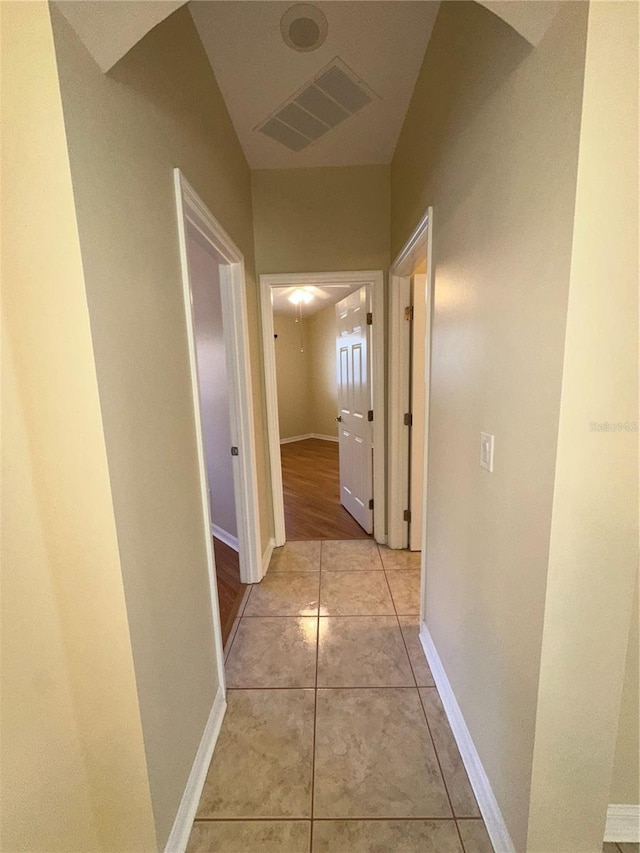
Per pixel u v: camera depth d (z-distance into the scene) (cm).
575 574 79
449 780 121
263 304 252
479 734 116
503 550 98
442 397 145
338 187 240
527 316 83
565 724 86
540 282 78
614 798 103
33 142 69
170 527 109
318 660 171
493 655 106
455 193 125
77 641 86
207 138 151
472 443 116
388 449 269
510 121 88
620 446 74
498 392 98
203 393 276
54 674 83
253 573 233
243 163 217
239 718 144
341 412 348
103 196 80
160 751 98
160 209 109
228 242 179
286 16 134
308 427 745
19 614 75
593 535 78
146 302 99
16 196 71
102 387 78
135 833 96
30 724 78
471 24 108
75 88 72
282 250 246
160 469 104
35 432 77
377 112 189
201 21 135
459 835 106
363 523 307
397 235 218
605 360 71
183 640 115
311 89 171
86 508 80
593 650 82
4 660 73
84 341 74
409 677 161
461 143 118
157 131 108
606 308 70
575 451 74
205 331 256
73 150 71
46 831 82
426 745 132
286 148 217
